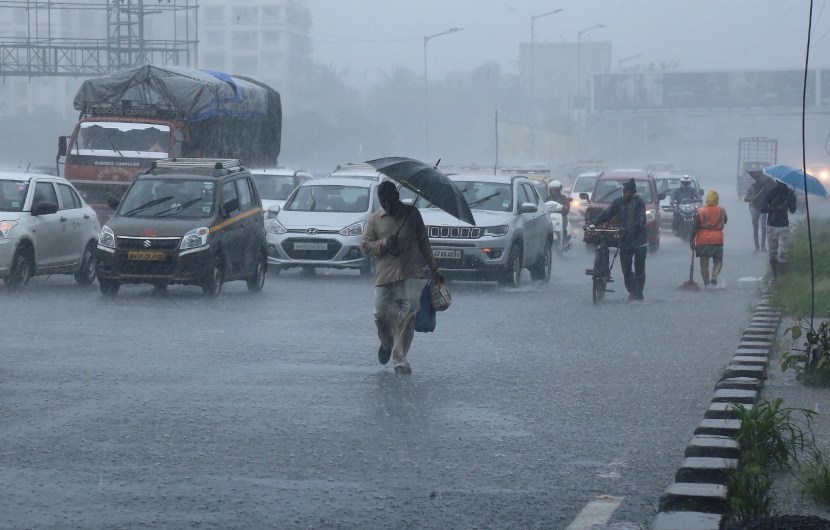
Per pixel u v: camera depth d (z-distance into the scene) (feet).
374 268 132.05
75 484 39.58
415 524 35.50
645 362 69.00
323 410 53.21
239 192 112.16
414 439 47.50
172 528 34.73
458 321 89.97
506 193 124.06
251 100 188.44
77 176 158.81
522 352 73.00
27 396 55.62
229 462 43.09
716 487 37.11
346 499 38.24
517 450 45.75
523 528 35.14
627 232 104.99
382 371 64.80
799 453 43.37
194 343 74.79
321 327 84.23
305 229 127.34
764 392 57.16
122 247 102.42
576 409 54.39
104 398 55.36
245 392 57.52
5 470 41.34
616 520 35.86
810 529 29.37
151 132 159.84
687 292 115.75
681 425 50.93
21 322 84.33
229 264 106.93
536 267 129.59
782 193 114.62
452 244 116.88
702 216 116.98
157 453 44.32
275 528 34.91
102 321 85.66
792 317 88.17
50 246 110.01
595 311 97.81
